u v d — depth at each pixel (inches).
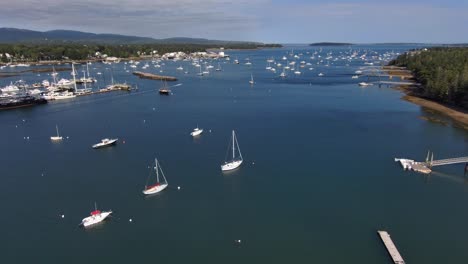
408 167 3875.5
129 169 3971.5
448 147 4571.9
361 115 6353.3
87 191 3467.0
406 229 2802.7
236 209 3120.1
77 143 4899.1
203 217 3009.4
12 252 2605.8
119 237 2768.2
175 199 3304.6
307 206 3149.6
